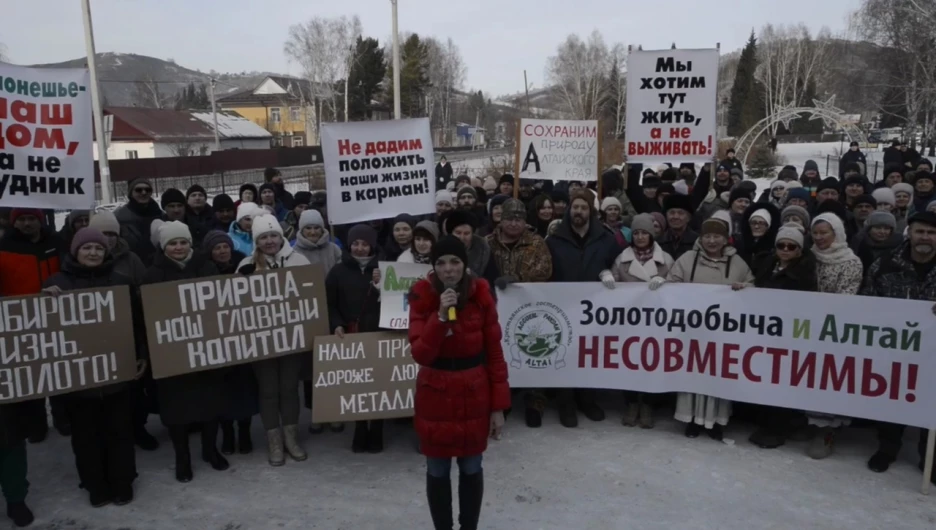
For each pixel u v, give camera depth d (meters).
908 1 35.78
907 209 8.30
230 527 4.27
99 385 4.49
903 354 4.80
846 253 5.19
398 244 6.18
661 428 5.79
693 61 7.57
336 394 5.22
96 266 4.68
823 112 39.53
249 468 5.11
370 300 5.41
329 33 66.31
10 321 4.32
